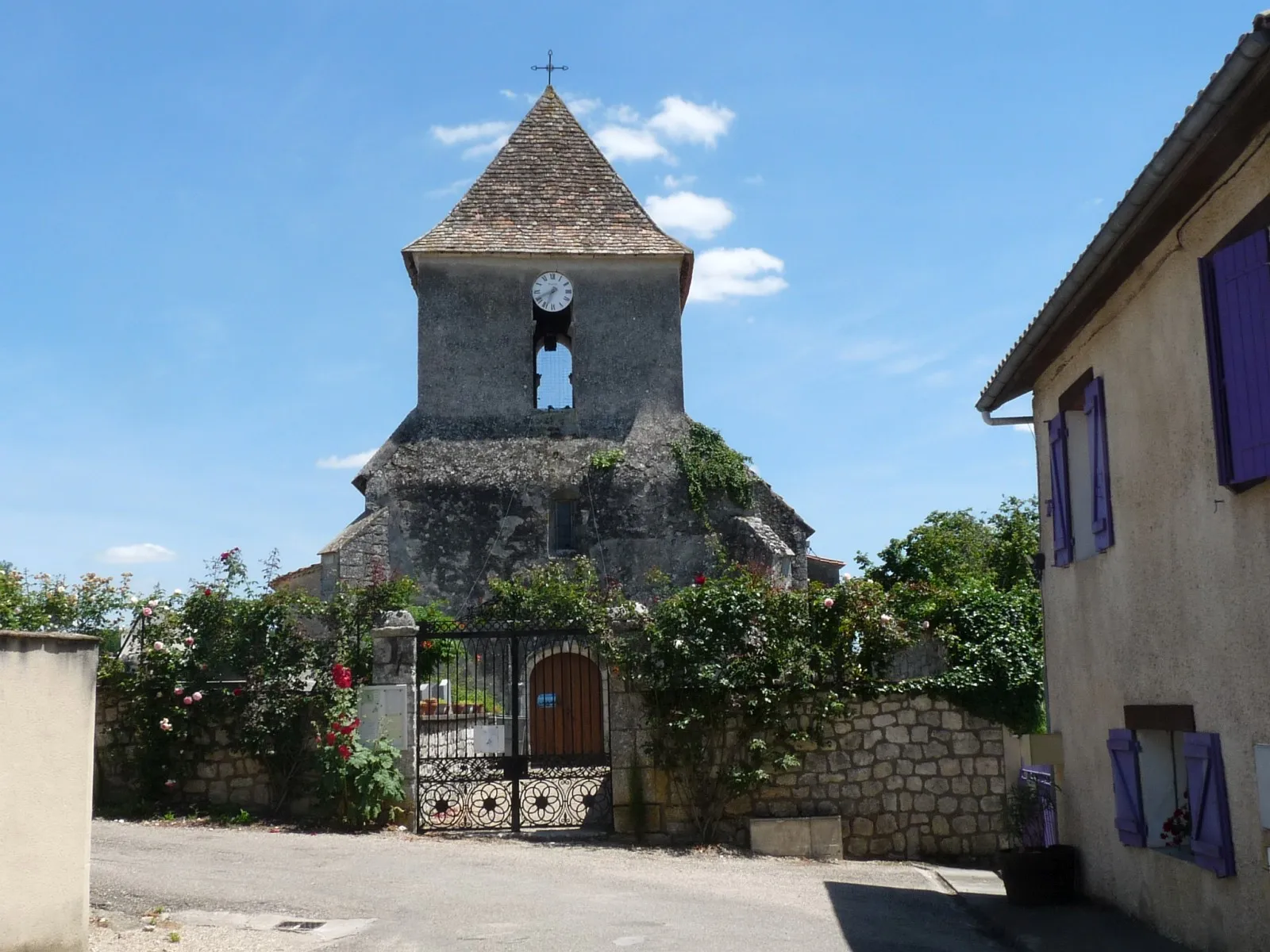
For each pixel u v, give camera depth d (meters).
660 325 27.03
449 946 7.66
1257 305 6.26
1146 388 8.04
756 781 12.79
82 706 6.98
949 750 13.13
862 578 13.90
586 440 26.11
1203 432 7.13
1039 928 8.66
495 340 26.66
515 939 7.91
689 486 25.55
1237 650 6.78
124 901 8.67
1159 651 7.99
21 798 6.54
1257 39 5.24
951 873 12.09
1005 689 13.05
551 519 25.80
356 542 24.41
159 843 11.47
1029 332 9.50
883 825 13.00
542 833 13.00
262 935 7.83
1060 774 10.55
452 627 15.56
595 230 27.59
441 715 16.39
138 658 13.89
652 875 10.81
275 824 12.93
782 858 12.40
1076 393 9.83
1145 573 8.22
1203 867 7.28
